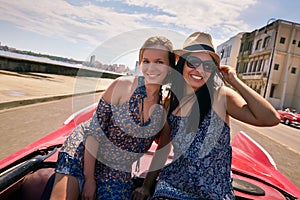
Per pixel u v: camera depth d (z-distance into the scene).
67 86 15.25
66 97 11.62
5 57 17.31
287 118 19.38
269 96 33.28
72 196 1.62
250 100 1.73
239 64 40.69
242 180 2.19
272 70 33.16
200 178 1.76
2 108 7.28
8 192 1.74
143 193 1.92
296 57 33.12
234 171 2.39
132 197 1.93
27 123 6.07
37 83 13.93
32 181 1.90
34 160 2.05
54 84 15.12
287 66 32.97
